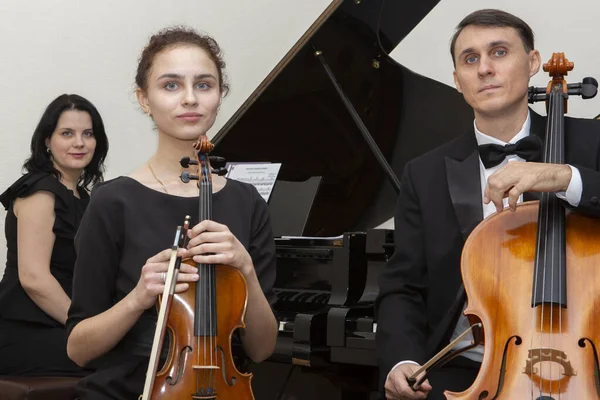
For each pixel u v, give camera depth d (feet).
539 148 7.71
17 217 12.37
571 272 6.56
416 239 8.32
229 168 12.84
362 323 9.64
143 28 18.10
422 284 8.30
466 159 8.21
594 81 7.57
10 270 12.39
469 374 7.81
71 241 12.48
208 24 19.30
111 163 17.66
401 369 7.59
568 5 17.94
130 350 7.07
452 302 7.97
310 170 12.92
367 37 12.50
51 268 12.35
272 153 13.20
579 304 6.42
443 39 19.56
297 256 11.32
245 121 12.84
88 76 17.24
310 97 12.76
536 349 6.25
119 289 7.14
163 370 6.47
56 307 12.00
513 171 6.73
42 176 12.47
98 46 17.38
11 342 11.89
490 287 6.70
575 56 17.87
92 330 6.83
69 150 12.98
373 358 9.36
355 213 13.10
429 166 8.41
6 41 16.05
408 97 12.74
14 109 16.14
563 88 7.64
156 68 7.32
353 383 10.11
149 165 7.59
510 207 6.69
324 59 12.61
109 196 7.20
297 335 9.86
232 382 6.64
